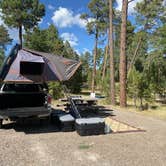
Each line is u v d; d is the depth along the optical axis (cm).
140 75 1223
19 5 2378
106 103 1377
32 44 2208
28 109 676
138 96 1223
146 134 632
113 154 474
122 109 1126
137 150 500
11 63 700
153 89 1270
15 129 676
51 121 762
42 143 540
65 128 652
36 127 704
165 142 559
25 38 2256
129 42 2909
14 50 700
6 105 688
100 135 616
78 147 514
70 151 488
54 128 694
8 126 714
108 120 820
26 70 694
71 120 657
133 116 921
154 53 1850
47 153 475
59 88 1410
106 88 1465
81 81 2138
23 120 785
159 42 1814
